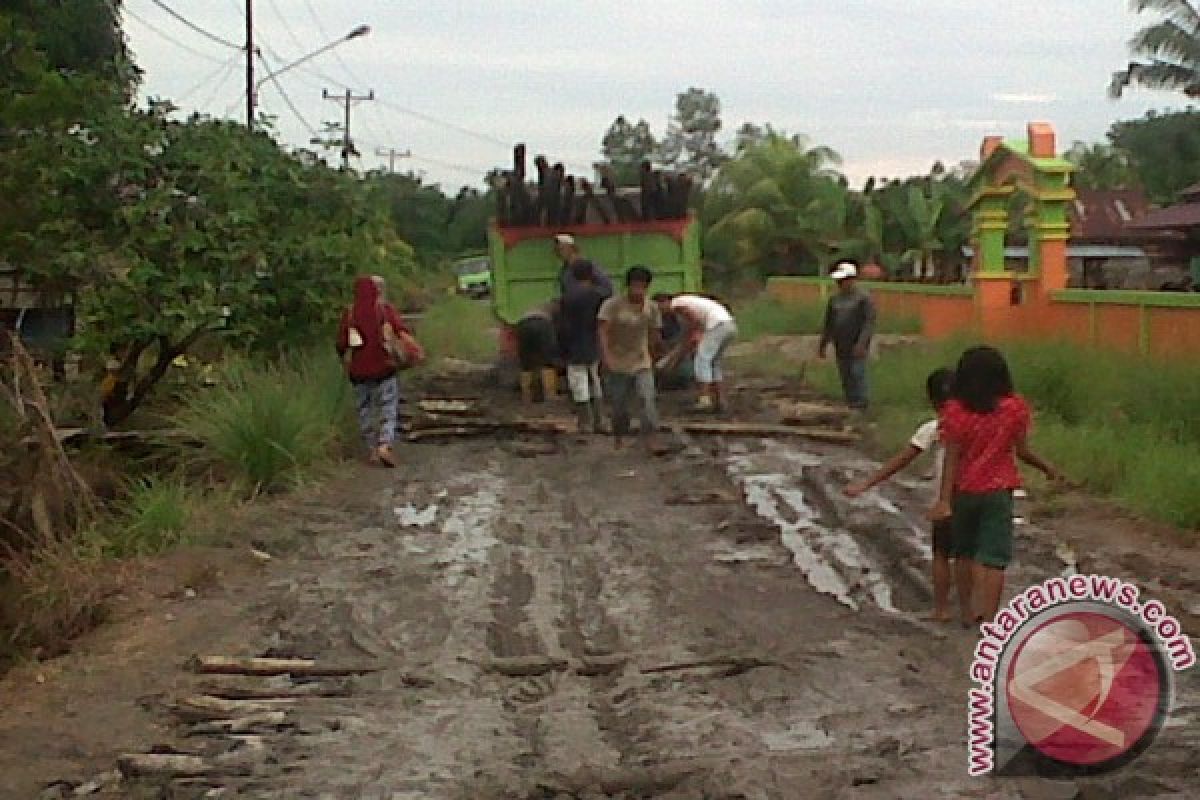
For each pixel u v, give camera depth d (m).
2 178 13.99
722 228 51.38
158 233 14.18
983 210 25.03
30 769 6.32
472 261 64.62
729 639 8.07
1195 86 34.94
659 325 15.42
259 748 6.51
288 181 15.71
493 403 18.72
